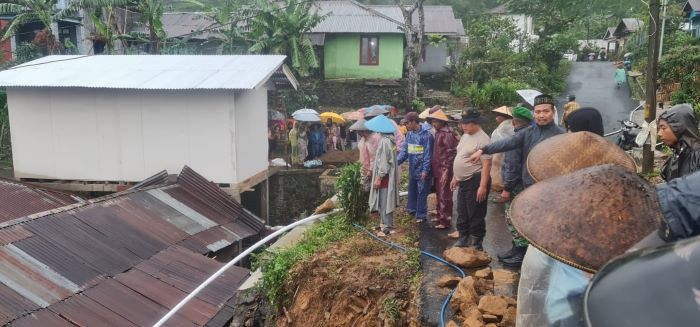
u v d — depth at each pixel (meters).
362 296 5.59
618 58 32.88
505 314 4.22
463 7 42.66
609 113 19.55
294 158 17.09
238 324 6.73
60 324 6.88
